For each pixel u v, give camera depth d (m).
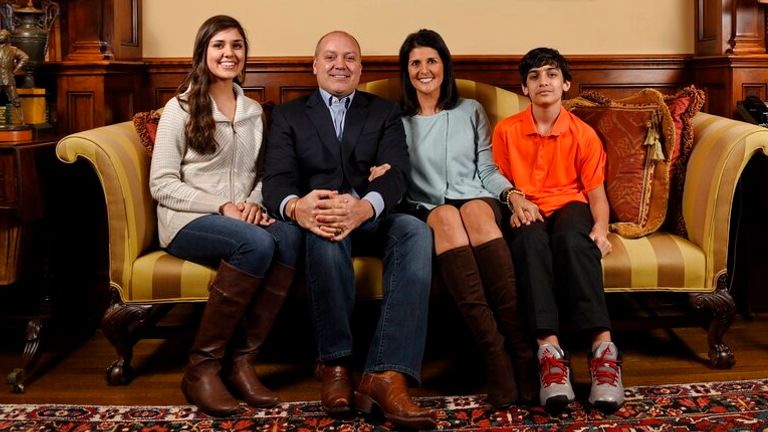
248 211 2.11
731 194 2.16
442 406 1.99
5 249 2.25
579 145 2.28
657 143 2.32
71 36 2.76
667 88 3.06
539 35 3.01
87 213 2.72
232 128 2.20
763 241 2.80
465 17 2.98
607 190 2.36
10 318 2.25
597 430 1.82
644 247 2.20
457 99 2.45
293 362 2.36
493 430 1.83
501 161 2.38
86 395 2.10
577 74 3.01
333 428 1.86
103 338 2.62
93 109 2.72
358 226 2.02
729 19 2.83
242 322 2.14
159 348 2.50
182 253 2.12
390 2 2.96
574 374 2.21
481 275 2.05
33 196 2.22
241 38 2.19
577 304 2.00
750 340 2.52
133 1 2.90
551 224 2.23
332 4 2.96
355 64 2.26
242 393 2.01
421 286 1.96
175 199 2.12
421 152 2.36
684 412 1.91
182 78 2.97
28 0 2.60
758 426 1.82
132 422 1.90
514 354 2.04
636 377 2.18
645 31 3.04
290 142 2.24
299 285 2.14
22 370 2.15
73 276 2.71
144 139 2.34
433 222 2.08
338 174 2.24
